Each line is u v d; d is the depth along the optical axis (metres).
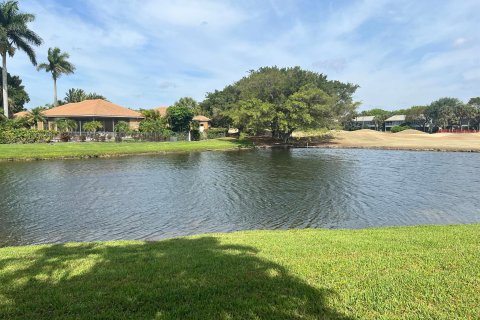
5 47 40.03
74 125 42.31
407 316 3.57
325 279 4.58
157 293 4.16
